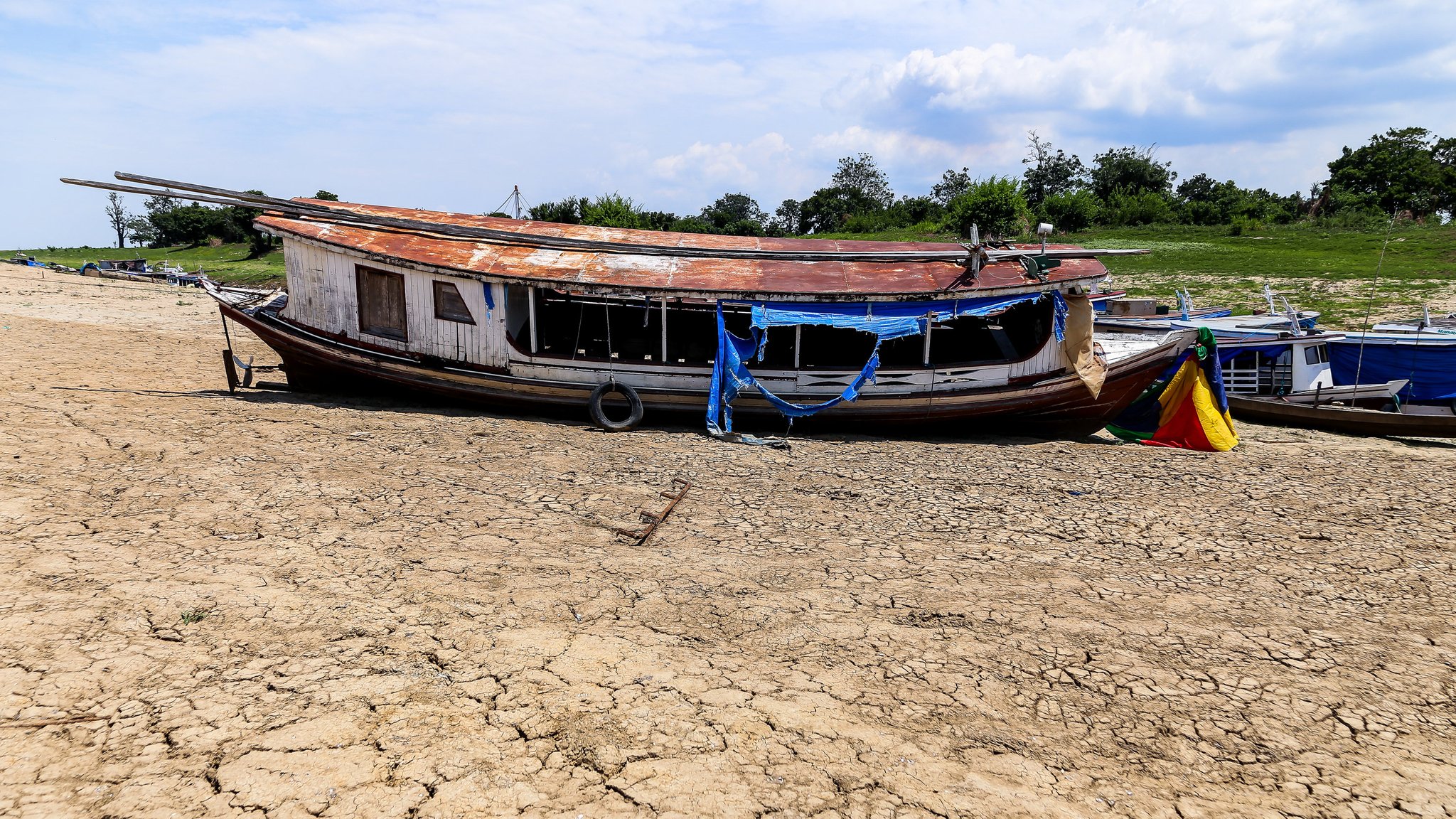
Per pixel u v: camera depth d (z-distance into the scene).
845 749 5.34
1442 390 17.61
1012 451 14.38
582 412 15.41
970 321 17.78
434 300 15.19
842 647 6.78
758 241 18.30
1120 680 6.40
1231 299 30.91
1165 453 14.57
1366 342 18.05
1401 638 7.26
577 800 4.71
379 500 10.02
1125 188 73.56
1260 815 4.86
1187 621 7.52
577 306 18.02
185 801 4.48
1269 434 16.52
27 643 5.93
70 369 17.83
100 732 5.02
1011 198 54.00
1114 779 5.15
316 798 4.58
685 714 5.66
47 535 8.04
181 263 78.31
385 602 7.13
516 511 9.95
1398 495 11.90
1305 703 6.12
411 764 4.93
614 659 6.36
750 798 4.81
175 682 5.62
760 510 10.49
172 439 12.17
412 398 16.11
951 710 5.88
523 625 6.86
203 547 8.09
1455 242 41.25
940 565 8.75
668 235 18.44
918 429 15.60
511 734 5.30
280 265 68.38
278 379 18.58
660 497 10.85
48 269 59.41
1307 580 8.59
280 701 5.49
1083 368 14.80
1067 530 10.05
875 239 62.91
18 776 4.56
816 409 14.77
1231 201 69.44
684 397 14.93
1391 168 66.50
